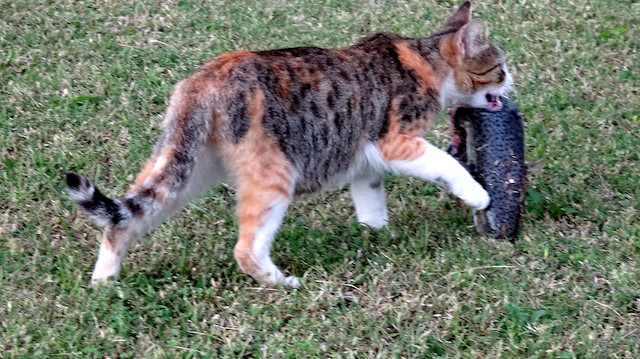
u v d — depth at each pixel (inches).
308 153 76.2
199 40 99.1
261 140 74.3
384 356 71.6
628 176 87.0
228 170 75.7
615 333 73.6
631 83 96.9
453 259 78.7
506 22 103.3
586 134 90.8
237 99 73.9
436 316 74.7
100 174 86.4
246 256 75.7
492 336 73.2
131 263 78.4
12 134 88.4
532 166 84.2
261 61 75.2
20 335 72.1
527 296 76.1
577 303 75.6
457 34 79.6
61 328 72.6
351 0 105.3
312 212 84.3
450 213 84.4
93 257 79.0
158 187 73.3
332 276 77.4
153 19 101.1
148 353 71.4
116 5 102.3
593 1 106.3
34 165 86.4
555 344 72.6
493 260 78.9
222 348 72.2
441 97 80.5
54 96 92.0
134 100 92.4
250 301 75.6
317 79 76.1
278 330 73.8
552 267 78.7
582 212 83.9
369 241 81.2
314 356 71.5
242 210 75.4
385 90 78.1
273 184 75.0
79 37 98.7
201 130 73.7
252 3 104.2
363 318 74.0
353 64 77.6
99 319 73.5
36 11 100.7
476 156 80.7
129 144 88.7
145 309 74.3
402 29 101.7
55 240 80.6
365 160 79.0
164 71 95.7
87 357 71.2
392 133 78.7
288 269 79.0
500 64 81.7
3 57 95.3
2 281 76.0
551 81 96.9
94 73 94.7
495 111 80.5
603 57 99.4
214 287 75.9
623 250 79.8
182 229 82.0
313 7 104.2
